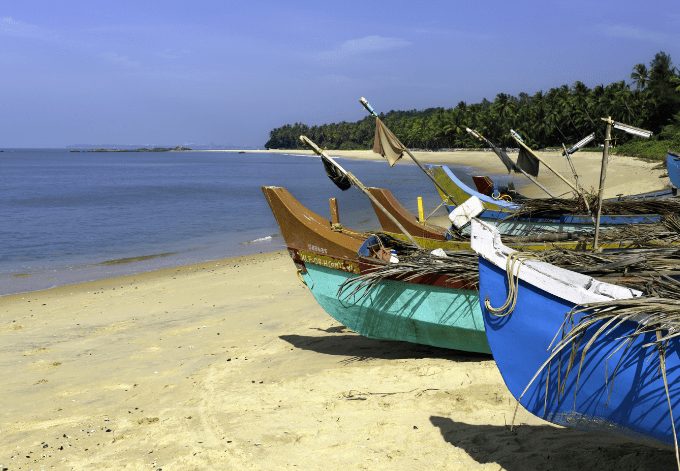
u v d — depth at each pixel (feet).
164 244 77.82
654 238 30.99
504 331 15.72
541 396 15.16
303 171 304.30
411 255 28.09
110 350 31.99
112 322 38.32
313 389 24.12
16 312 42.80
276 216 29.32
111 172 305.53
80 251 73.10
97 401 24.84
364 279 25.84
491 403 21.20
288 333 33.19
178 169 340.39
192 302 42.68
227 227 93.61
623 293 14.78
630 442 17.39
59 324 38.52
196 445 19.92
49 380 27.63
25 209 122.62
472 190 47.78
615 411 13.94
